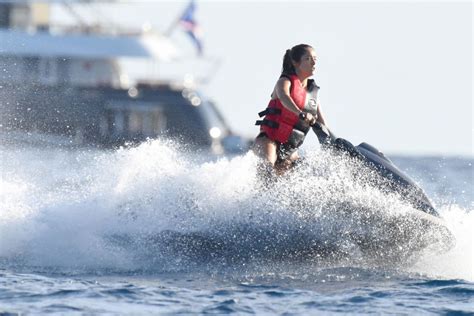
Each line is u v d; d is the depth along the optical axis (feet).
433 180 296.10
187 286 83.61
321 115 102.89
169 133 508.53
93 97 486.79
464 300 79.15
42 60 491.72
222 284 84.84
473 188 242.37
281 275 89.66
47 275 86.89
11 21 505.66
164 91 504.43
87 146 477.36
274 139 99.60
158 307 74.84
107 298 77.46
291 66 100.07
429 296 80.64
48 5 515.91
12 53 481.46
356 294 81.05
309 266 92.79
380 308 76.07
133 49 516.32
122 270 90.63
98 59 512.63
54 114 431.02
